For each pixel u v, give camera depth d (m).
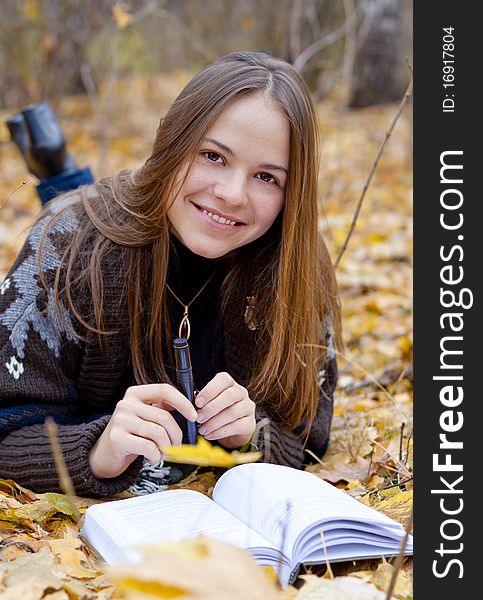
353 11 6.16
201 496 1.55
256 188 1.72
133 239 1.81
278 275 1.86
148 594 0.87
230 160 1.67
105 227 1.84
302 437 2.03
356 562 1.40
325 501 1.45
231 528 1.38
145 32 8.99
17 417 1.78
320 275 2.14
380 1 8.16
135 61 9.11
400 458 1.97
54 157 2.72
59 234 1.88
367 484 1.94
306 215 1.82
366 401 2.62
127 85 9.30
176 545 0.92
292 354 1.92
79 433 1.68
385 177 6.01
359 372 3.00
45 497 1.62
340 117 6.86
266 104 1.67
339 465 2.05
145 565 0.88
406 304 3.68
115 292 1.82
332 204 5.32
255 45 7.72
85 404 1.95
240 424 1.68
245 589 0.88
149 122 8.20
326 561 1.33
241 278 1.93
